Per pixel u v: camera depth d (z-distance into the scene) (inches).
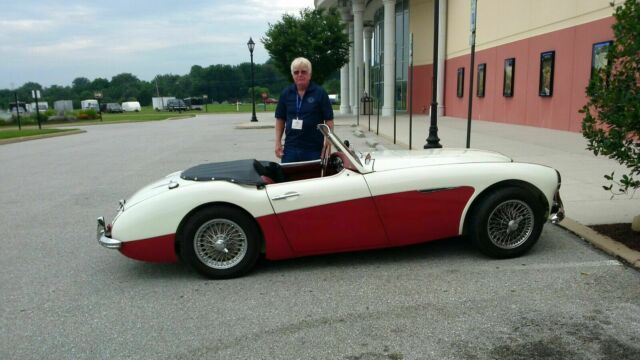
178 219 173.2
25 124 1583.4
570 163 380.8
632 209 240.1
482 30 890.1
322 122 223.5
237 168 191.0
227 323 145.5
